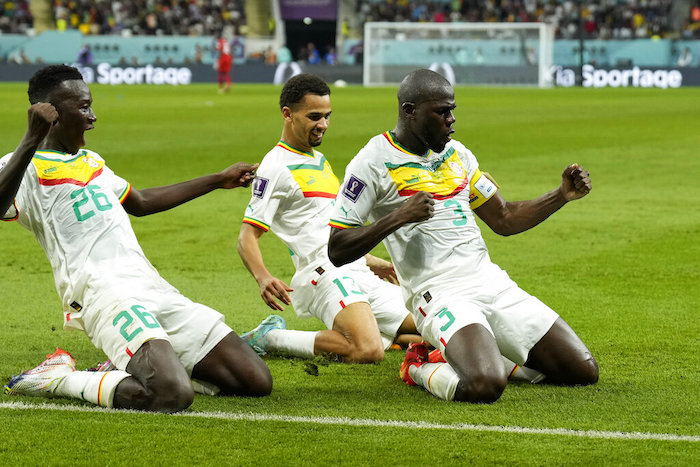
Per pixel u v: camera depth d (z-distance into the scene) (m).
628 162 22.38
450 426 6.35
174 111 39.06
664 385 7.36
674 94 52.84
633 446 5.96
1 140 26.38
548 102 45.31
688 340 8.72
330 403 6.91
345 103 44.47
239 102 45.53
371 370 7.95
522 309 7.31
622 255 12.71
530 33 64.25
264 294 7.82
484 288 7.32
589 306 10.05
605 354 8.29
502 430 6.26
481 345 6.94
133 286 6.91
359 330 8.17
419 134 7.24
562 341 7.29
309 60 75.31
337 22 78.12
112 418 6.45
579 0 66.19
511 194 17.64
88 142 26.52
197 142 26.62
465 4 79.38
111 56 72.12
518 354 7.30
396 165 7.31
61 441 6.02
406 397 7.09
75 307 6.99
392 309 8.62
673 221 15.15
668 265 12.05
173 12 79.25
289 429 6.27
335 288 8.35
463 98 49.34
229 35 78.12
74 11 80.44
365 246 6.97
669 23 75.19
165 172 20.39
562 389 7.29
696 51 67.38
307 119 8.51
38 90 7.01
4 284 11.12
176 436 6.11
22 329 9.16
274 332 8.46
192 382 7.11
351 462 5.69
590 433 6.21
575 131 30.03
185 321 7.01
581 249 13.14
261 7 77.31
